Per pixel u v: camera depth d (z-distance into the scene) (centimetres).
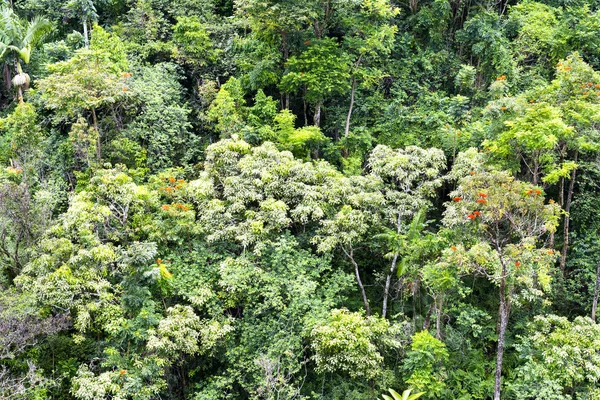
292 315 1761
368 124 2641
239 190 1931
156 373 1658
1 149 2359
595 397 1603
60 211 2208
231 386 1750
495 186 1603
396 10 2538
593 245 2183
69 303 1695
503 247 1755
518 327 1931
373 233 2038
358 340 1683
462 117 2400
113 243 1941
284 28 2412
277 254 1830
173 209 1941
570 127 1764
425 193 2047
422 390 1717
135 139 2355
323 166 2084
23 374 1689
